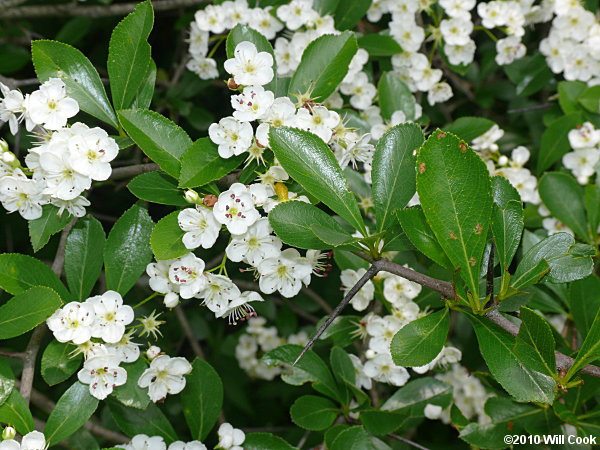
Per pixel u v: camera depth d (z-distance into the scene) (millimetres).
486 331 261
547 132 397
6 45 467
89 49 543
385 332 335
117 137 303
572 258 264
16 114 321
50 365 289
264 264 283
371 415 328
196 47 400
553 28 419
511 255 260
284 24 385
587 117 400
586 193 367
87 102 301
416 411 337
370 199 362
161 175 292
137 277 304
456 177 254
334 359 335
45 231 294
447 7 402
